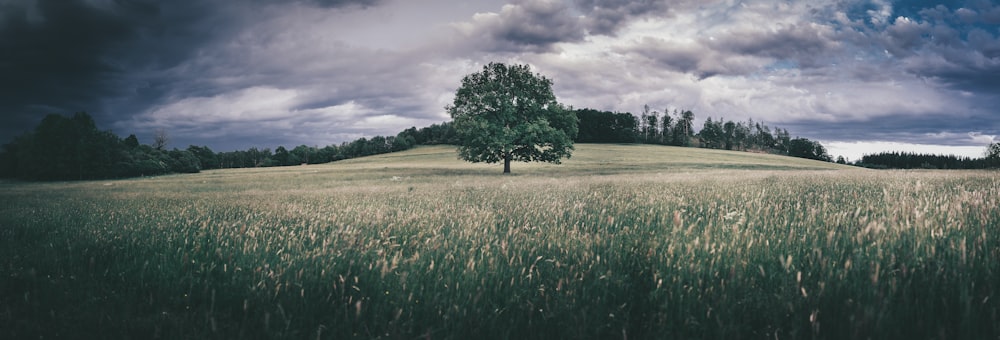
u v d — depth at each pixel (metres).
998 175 10.25
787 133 164.25
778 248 3.07
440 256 3.40
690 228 3.52
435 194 11.39
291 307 2.47
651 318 2.19
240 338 2.14
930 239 2.81
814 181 11.37
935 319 1.90
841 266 2.54
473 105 44.34
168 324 2.37
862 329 1.79
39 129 66.06
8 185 42.47
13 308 2.55
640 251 3.29
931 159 128.75
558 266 2.97
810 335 1.93
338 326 2.25
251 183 32.91
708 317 2.10
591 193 9.48
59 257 3.79
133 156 81.25
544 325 2.21
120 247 4.18
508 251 3.39
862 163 136.00
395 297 2.56
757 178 14.44
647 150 96.50
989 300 1.93
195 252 3.79
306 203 9.34
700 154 90.75
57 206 10.45
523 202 7.77
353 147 144.75
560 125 45.84
